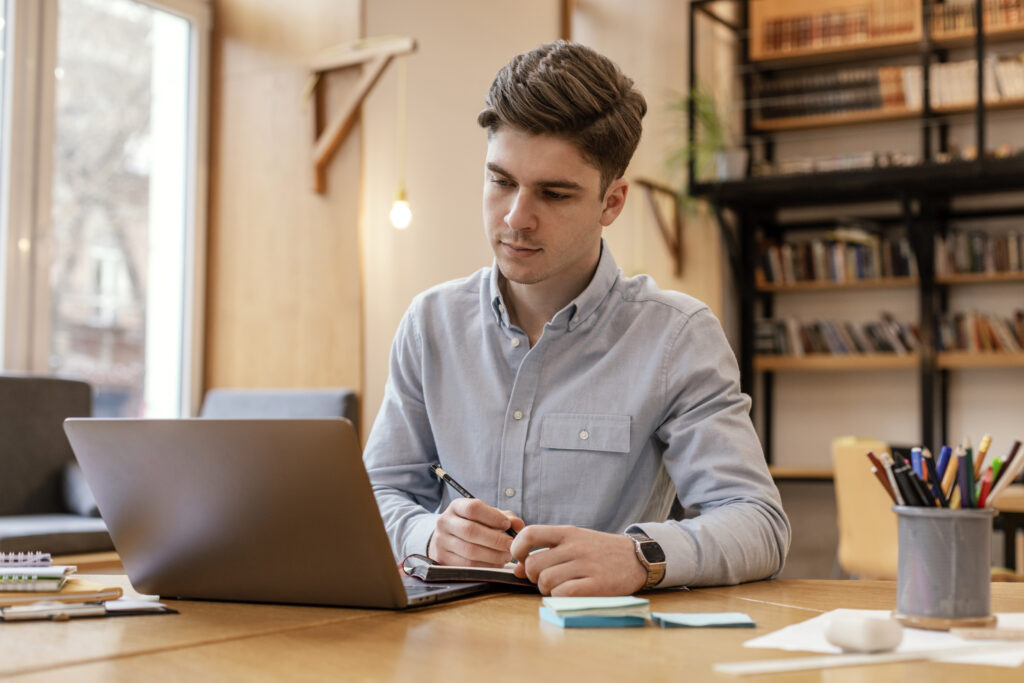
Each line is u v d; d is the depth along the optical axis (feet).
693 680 2.32
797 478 14.96
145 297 13.84
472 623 3.01
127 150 13.62
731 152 15.81
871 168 14.73
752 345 16.80
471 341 4.72
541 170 3.92
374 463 4.78
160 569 3.44
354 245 13.23
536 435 4.47
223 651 2.66
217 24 14.56
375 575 3.13
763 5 16.97
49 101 12.64
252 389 12.60
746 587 3.73
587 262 4.43
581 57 3.99
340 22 13.41
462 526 3.73
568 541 3.41
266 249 13.94
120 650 2.67
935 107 15.67
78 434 3.38
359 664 2.50
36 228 12.53
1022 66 15.15
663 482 4.64
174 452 3.20
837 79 16.52
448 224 14.94
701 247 17.04
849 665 2.48
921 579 2.89
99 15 13.26
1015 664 2.48
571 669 2.43
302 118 13.67
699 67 17.08
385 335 13.76
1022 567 13.85
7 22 12.34
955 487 2.99
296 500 3.06
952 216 16.01
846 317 16.98
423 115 14.46
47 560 3.55
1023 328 15.21
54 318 12.76
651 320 4.52
